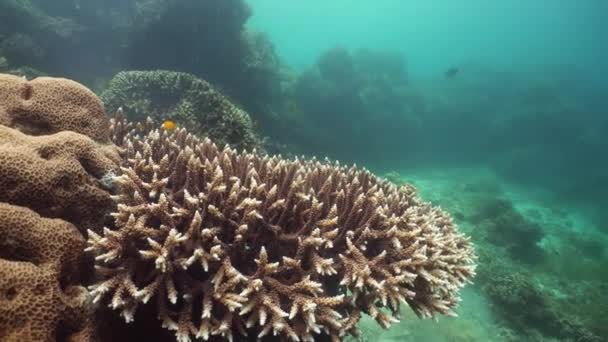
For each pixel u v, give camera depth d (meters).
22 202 0.58
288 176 0.75
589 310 2.36
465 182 4.66
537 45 20.92
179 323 0.57
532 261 2.92
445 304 0.76
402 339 1.44
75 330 0.55
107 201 0.67
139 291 0.54
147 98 1.77
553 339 1.94
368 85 5.25
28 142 0.63
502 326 1.92
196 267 0.64
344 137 4.69
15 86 0.73
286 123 4.06
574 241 3.58
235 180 0.70
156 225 0.66
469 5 19.86
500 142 6.13
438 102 6.13
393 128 5.15
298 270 0.63
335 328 0.64
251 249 0.67
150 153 0.80
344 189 0.85
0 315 0.48
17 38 2.30
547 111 6.32
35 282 0.52
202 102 1.71
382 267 0.68
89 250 0.57
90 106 0.78
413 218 0.78
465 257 0.93
